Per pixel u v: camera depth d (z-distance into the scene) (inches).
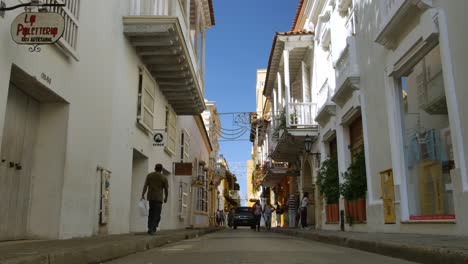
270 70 987.9
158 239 397.7
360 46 526.0
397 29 401.4
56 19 259.6
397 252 273.1
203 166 1167.0
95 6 398.0
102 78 417.4
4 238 296.5
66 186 341.7
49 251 215.2
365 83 508.7
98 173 406.9
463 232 311.9
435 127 362.0
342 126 610.9
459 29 315.0
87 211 382.3
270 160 1131.9
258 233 821.9
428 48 364.8
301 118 774.5
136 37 500.1
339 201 615.8
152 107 592.4
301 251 336.2
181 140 837.2
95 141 400.5
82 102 371.9
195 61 800.3
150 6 553.6
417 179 396.5
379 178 470.3
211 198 1498.5
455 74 322.0
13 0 266.2
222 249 360.2
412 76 403.5
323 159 717.3
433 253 227.8
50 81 314.0
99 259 255.4
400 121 430.0
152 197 442.0
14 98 307.9
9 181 302.7
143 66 550.0
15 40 257.3
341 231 561.6
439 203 357.1
